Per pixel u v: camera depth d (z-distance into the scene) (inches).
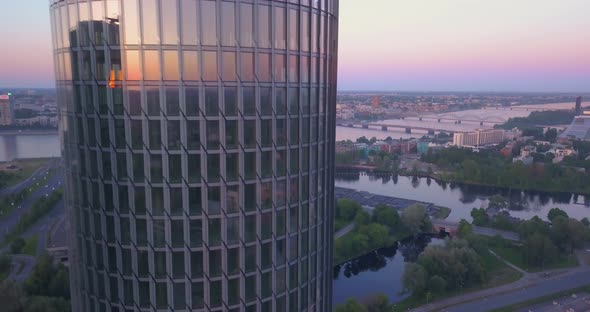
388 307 5319.9
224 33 1493.6
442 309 5442.9
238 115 1556.3
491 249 7372.1
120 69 1488.7
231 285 1660.9
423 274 5772.6
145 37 1456.7
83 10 1512.1
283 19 1595.7
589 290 5821.9
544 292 5831.7
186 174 1536.7
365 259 7436.0
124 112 1507.1
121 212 1592.0
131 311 1653.5
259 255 1691.7
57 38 1668.3
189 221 1572.3
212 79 1507.1
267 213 1688.0
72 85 1619.1
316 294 2023.9
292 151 1727.4
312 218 1910.7
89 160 1624.0
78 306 1866.4
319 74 1813.5
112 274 1665.8
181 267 1600.6
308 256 1909.4
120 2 1445.6
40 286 5093.5
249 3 1517.0
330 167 2066.9
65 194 1854.1
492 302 5585.6
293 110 1701.5
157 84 1481.3
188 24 1457.9
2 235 7770.7
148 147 1515.7
